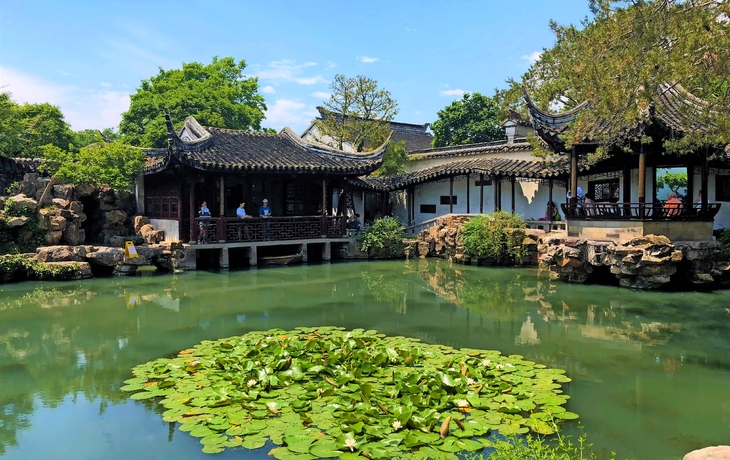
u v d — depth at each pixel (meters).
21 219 17.64
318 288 16.23
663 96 16.62
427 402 6.80
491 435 6.16
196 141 20.34
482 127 36.91
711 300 14.14
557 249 17.09
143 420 6.79
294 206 25.20
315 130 33.69
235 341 9.91
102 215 21.36
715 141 12.35
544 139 17.77
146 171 22.16
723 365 9.09
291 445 5.80
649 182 20.16
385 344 9.85
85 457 5.91
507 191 25.72
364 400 6.84
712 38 9.44
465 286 16.58
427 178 26.50
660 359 9.41
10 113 22.56
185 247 19.64
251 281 17.45
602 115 11.17
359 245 24.03
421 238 24.39
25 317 12.39
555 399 7.20
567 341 10.50
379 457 5.51
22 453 6.00
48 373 8.62
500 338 10.69
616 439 6.31
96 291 15.48
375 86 29.14
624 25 10.67
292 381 7.73
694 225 16.20
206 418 6.58
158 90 38.44
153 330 11.23
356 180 27.23
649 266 14.98
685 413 7.11
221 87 38.00
